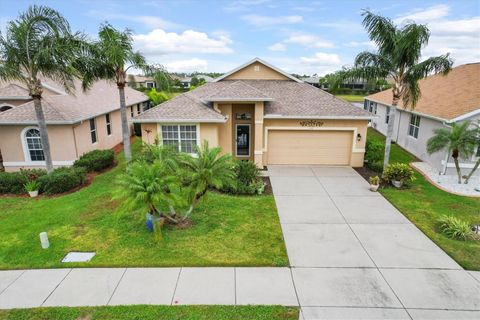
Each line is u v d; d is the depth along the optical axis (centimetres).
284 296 672
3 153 1602
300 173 1591
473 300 666
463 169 1525
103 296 670
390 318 614
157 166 852
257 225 1005
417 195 1280
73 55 1285
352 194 1298
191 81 6888
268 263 792
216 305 642
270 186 1396
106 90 2589
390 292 689
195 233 941
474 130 1316
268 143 1714
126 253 834
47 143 1358
